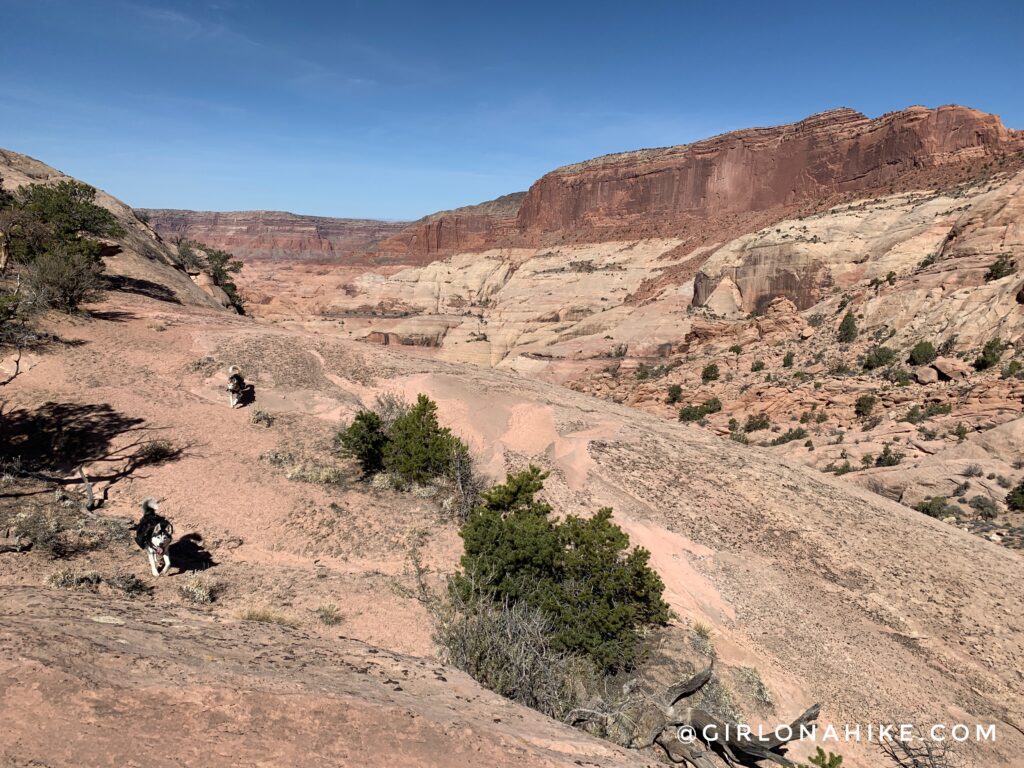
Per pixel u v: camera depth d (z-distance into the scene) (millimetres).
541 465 26859
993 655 19484
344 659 6941
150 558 13961
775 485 29578
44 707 4219
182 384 27109
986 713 16891
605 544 16016
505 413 31344
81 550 14312
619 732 10086
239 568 15391
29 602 6719
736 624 18953
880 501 31688
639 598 16328
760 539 24516
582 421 32594
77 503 16703
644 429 33844
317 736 4641
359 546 18109
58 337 27984
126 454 20359
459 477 21734
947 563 24797
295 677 5691
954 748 15156
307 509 19422
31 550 13586
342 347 36406
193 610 8312
